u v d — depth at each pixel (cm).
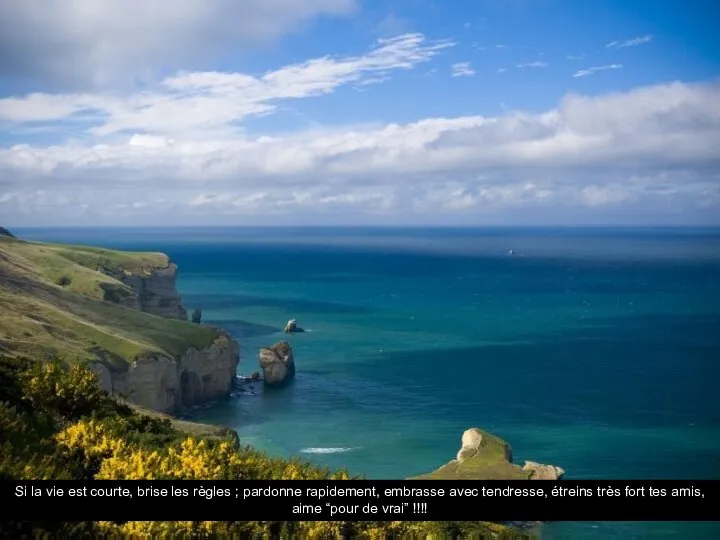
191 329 9794
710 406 8781
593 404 8925
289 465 2162
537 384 10019
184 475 1944
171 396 8281
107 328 8656
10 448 1922
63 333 7562
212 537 1614
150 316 9975
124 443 2181
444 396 9362
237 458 2075
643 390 9650
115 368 7512
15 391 2619
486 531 2714
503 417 8325
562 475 5966
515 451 7006
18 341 6662
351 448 7169
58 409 2653
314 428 7919
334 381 10262
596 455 6850
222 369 9544
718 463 6600
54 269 10994
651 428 7812
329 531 1758
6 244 11600
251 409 8831
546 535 4653
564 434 7600
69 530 1534
